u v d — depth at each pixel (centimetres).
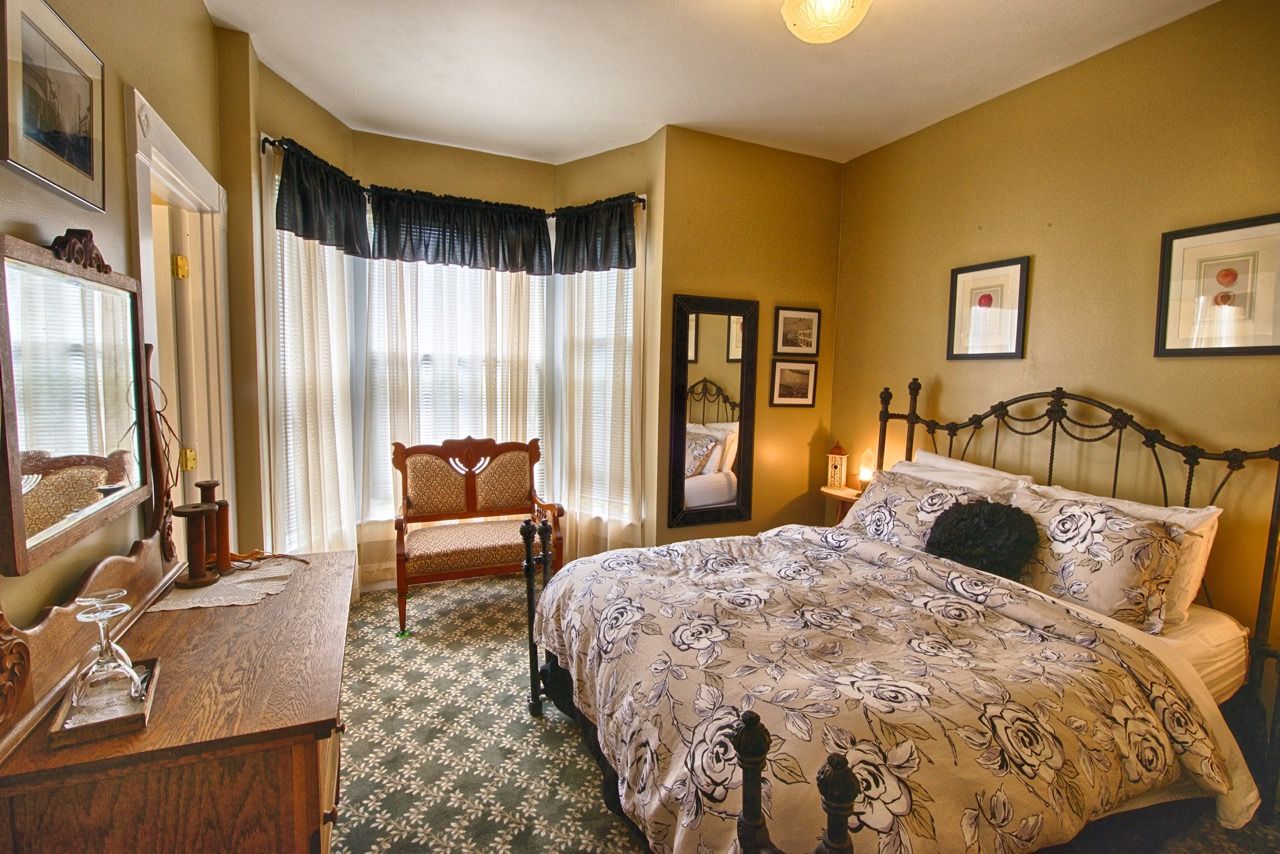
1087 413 253
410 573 306
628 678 159
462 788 195
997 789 114
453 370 371
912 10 221
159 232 223
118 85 152
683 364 348
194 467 224
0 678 91
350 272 343
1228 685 187
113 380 137
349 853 168
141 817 100
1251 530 205
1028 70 265
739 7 223
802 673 142
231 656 126
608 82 284
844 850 82
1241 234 205
